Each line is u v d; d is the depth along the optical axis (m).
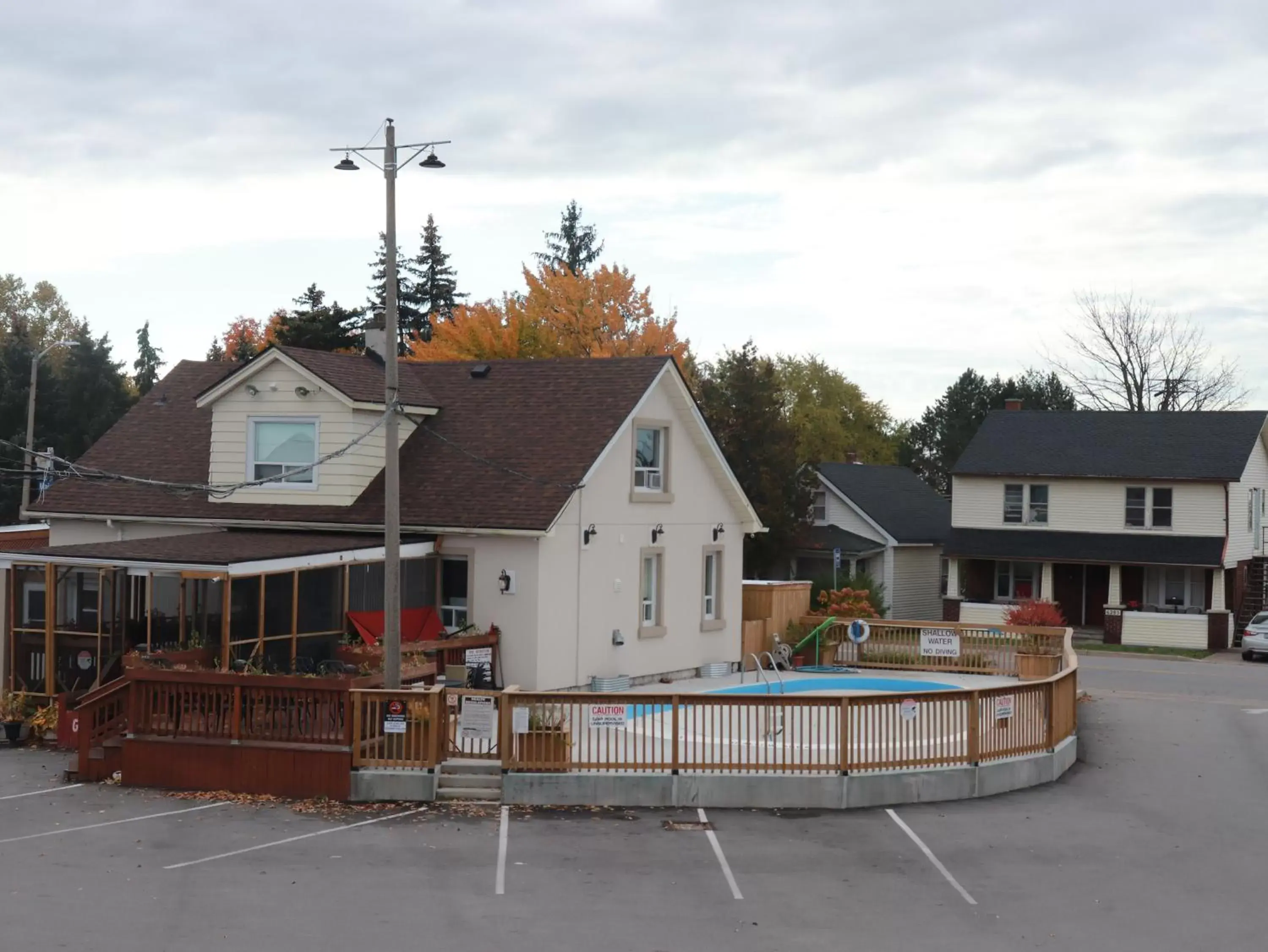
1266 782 23.91
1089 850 18.67
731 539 36.41
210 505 31.91
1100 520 54.28
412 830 18.88
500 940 14.07
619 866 17.22
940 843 18.84
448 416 33.09
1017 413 58.94
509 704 20.66
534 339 59.62
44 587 27.08
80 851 17.33
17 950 13.29
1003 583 57.56
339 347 69.62
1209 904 16.11
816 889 16.39
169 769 21.19
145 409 36.53
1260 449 56.44
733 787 20.83
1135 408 81.00
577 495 29.91
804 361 94.69
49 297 95.50
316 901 15.31
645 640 32.53
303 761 20.67
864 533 59.69
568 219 88.88
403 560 28.69
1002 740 22.66
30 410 43.34
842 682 34.97
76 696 25.08
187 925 14.31
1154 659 46.84
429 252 78.56
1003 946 14.32
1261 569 54.94
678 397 33.41
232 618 26.17
